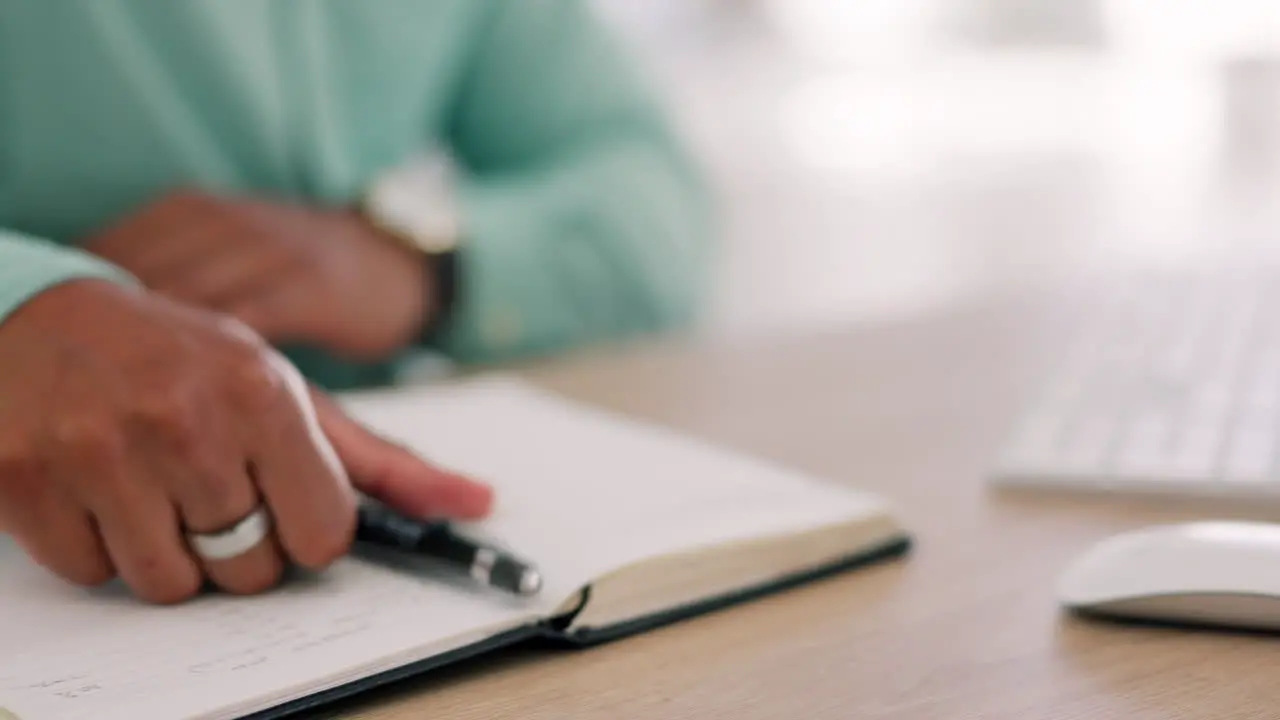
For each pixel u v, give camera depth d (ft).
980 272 7.50
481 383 2.57
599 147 3.69
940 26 11.60
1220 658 1.39
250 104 3.10
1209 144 10.52
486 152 3.83
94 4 2.83
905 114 11.39
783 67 11.03
